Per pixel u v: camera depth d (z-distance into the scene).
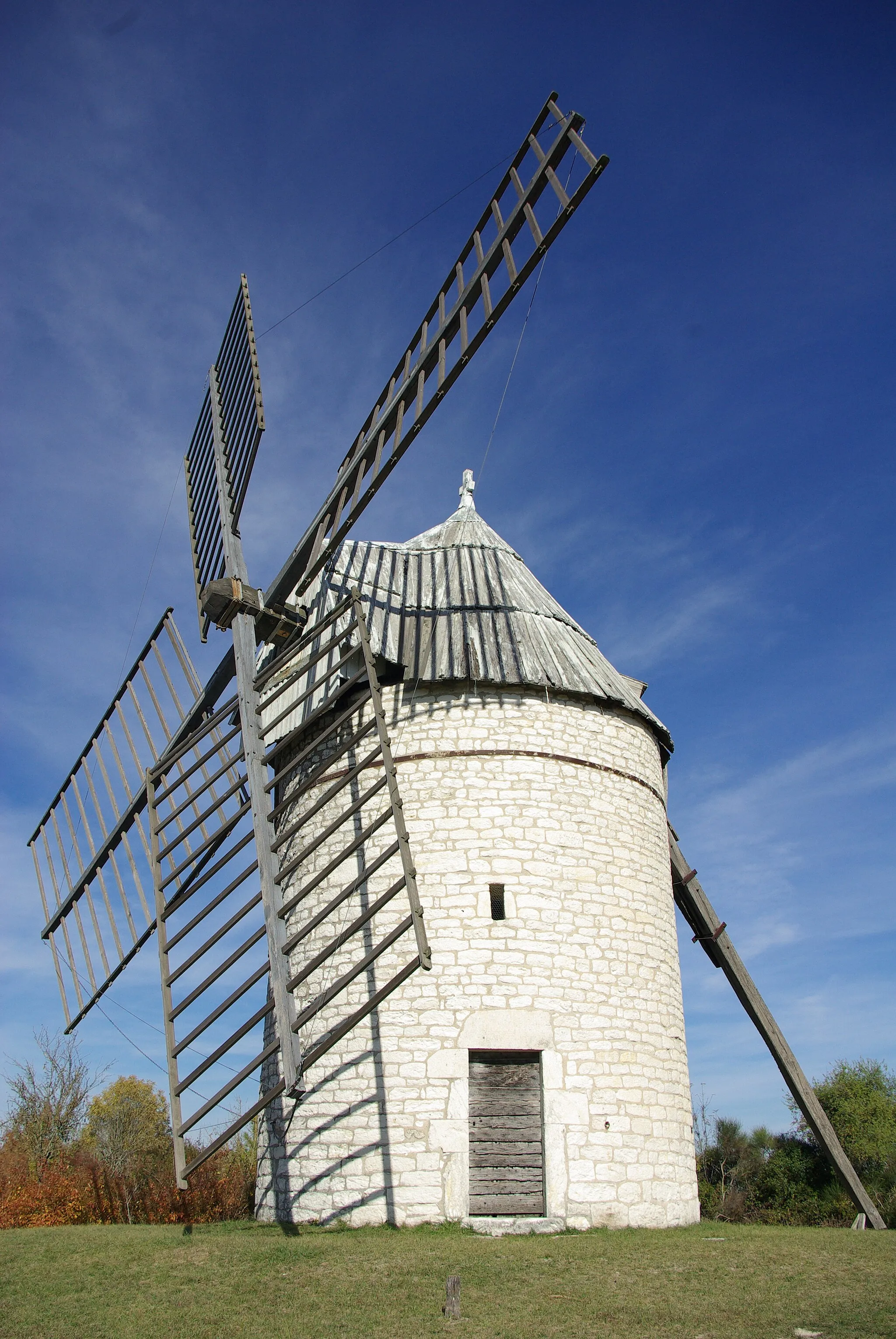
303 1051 11.71
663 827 13.66
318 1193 10.90
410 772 12.39
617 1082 11.26
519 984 11.27
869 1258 8.99
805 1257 8.99
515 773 12.31
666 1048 11.96
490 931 11.48
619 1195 10.76
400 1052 11.04
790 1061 15.81
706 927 15.87
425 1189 10.47
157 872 12.19
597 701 13.15
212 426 15.30
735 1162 23.30
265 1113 12.30
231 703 12.97
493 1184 10.64
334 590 13.70
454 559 14.79
